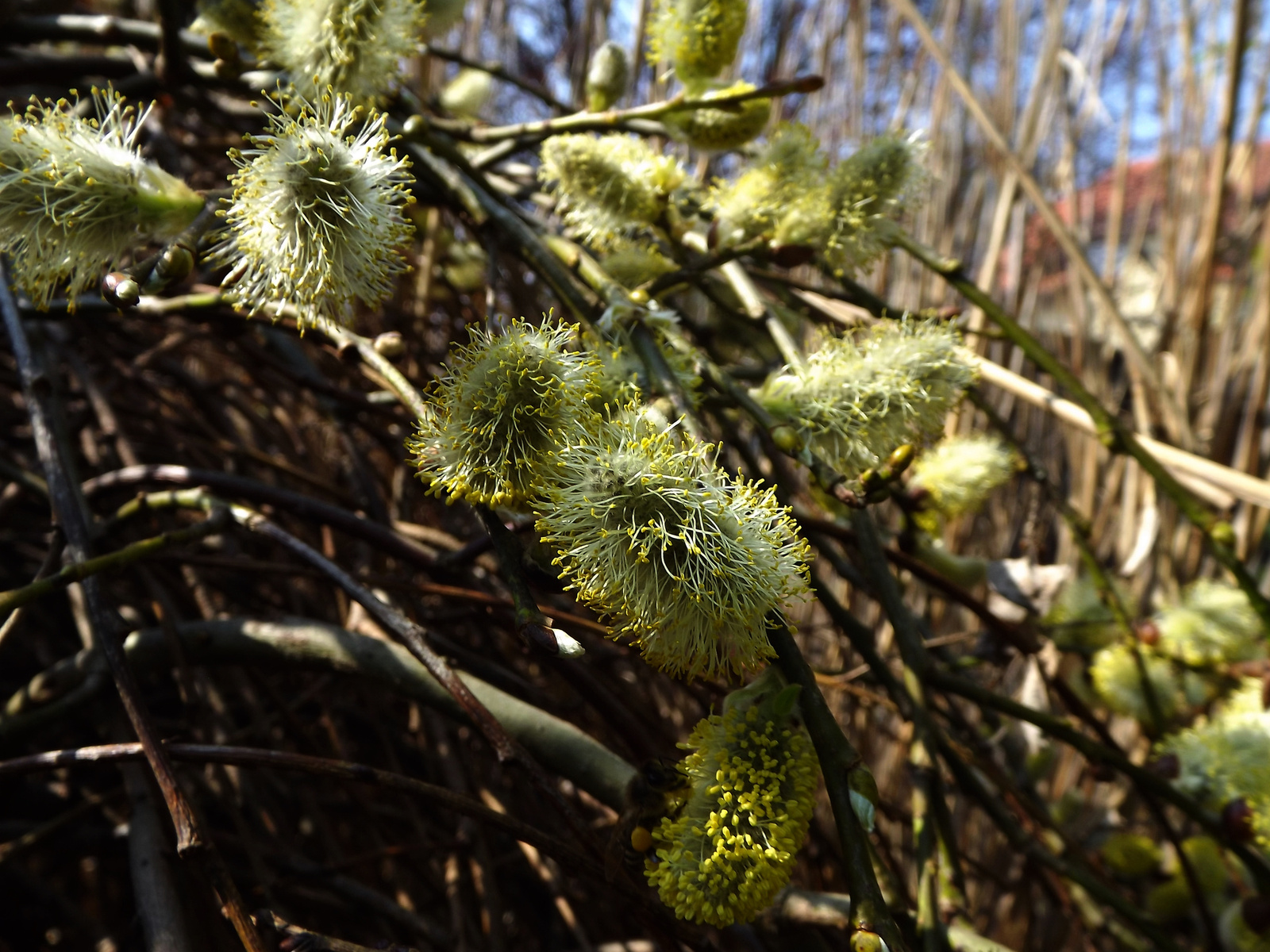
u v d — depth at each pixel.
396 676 0.19
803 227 0.20
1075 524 0.27
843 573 0.26
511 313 0.37
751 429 0.29
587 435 0.14
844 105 0.47
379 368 0.16
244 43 0.24
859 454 0.17
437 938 0.22
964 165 0.46
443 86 0.45
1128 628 0.26
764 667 0.14
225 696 0.30
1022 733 0.32
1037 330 0.46
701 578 0.12
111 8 0.42
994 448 0.26
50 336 0.30
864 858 0.12
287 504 0.21
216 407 0.33
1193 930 0.26
